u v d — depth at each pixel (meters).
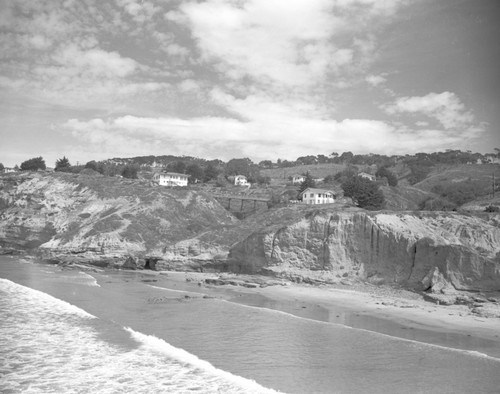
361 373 22.89
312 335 30.42
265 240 63.09
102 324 32.41
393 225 53.94
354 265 55.03
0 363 23.52
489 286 43.00
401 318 36.41
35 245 94.75
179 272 72.25
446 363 24.47
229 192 136.62
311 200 111.00
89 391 20.14
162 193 104.44
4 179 112.88
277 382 21.62
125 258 79.62
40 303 39.06
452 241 49.94
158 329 31.94
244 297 47.31
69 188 107.38
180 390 20.27
